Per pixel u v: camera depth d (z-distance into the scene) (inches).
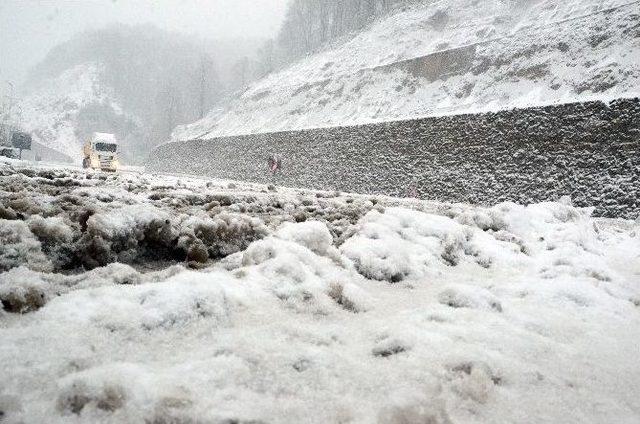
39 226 132.6
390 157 920.9
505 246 207.9
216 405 57.8
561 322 111.0
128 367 62.3
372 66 1472.7
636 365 87.6
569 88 787.4
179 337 79.1
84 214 159.6
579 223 274.4
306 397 64.0
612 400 71.9
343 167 1043.3
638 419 66.2
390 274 144.9
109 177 569.3
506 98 892.0
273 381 67.1
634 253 244.7
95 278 105.5
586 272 164.2
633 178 552.4
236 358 71.8
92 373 58.6
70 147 4175.7
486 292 118.0
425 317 103.6
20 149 1875.0
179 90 4079.7
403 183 880.9
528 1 1227.9
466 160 767.7
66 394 55.5
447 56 1140.5
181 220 178.7
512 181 689.6
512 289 139.7
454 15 1461.6
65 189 302.0
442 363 77.2
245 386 64.9
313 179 1135.6
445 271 167.2
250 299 101.7
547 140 652.1
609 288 144.5
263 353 74.5
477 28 1270.9
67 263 135.8
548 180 642.2
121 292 89.7
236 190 535.2
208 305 88.1
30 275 99.0
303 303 105.9
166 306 83.6
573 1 1047.6
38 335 71.1
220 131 2010.3
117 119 4557.1
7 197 199.3
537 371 78.7
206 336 81.0
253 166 1413.6
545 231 247.4
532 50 932.6
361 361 77.4
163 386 59.4
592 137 601.0
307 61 2122.3
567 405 69.1
